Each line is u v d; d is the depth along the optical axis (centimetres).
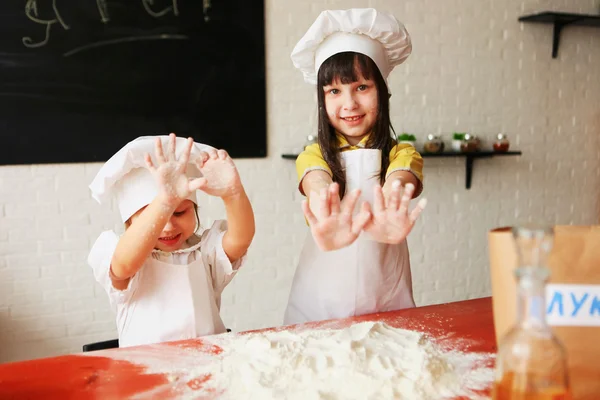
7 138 219
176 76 240
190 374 87
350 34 128
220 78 247
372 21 125
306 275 140
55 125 225
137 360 93
